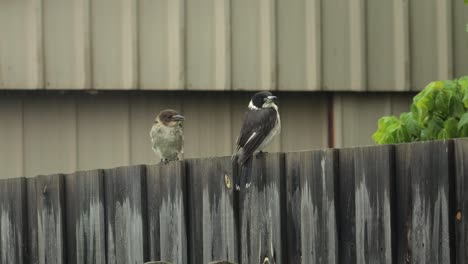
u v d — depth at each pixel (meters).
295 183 6.70
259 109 9.65
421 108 9.13
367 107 13.98
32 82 13.16
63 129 13.80
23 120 13.73
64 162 13.80
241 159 7.31
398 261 5.73
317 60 13.56
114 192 9.12
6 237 11.28
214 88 13.42
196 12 13.40
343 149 6.20
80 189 9.73
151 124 13.91
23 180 10.84
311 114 14.00
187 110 13.99
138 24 13.30
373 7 13.68
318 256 6.43
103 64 13.29
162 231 8.40
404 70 13.70
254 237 7.21
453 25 13.75
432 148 5.44
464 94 8.99
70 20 13.24
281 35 13.50
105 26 13.30
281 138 13.94
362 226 6.00
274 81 13.49
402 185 5.70
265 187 7.07
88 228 9.59
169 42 13.35
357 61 13.66
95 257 9.48
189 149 13.99
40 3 13.15
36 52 13.16
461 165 5.25
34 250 10.67
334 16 13.63
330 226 6.28
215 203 7.70
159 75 13.38
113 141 13.89
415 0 13.74
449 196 5.30
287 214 6.82
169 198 8.25
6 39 13.12
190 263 8.09
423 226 5.52
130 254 8.84
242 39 13.45
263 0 13.47
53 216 10.12
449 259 5.30
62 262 9.95
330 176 6.28
